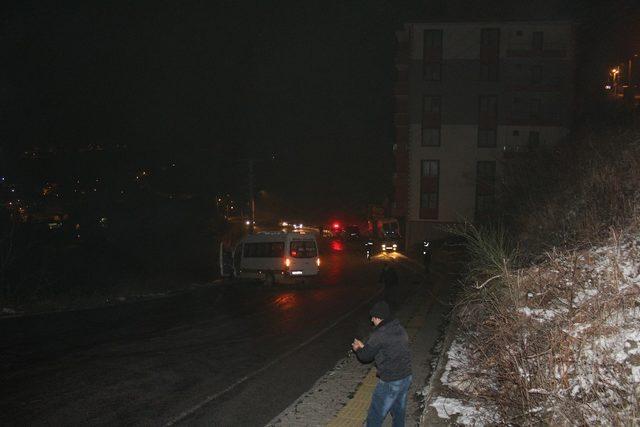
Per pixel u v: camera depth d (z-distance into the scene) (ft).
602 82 120.78
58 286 71.31
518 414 16.93
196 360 29.86
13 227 67.82
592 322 18.33
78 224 144.25
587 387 16.02
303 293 68.85
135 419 20.54
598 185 36.94
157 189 184.03
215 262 136.15
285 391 24.27
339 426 19.83
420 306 49.44
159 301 59.41
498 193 70.95
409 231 168.14
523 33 161.58
